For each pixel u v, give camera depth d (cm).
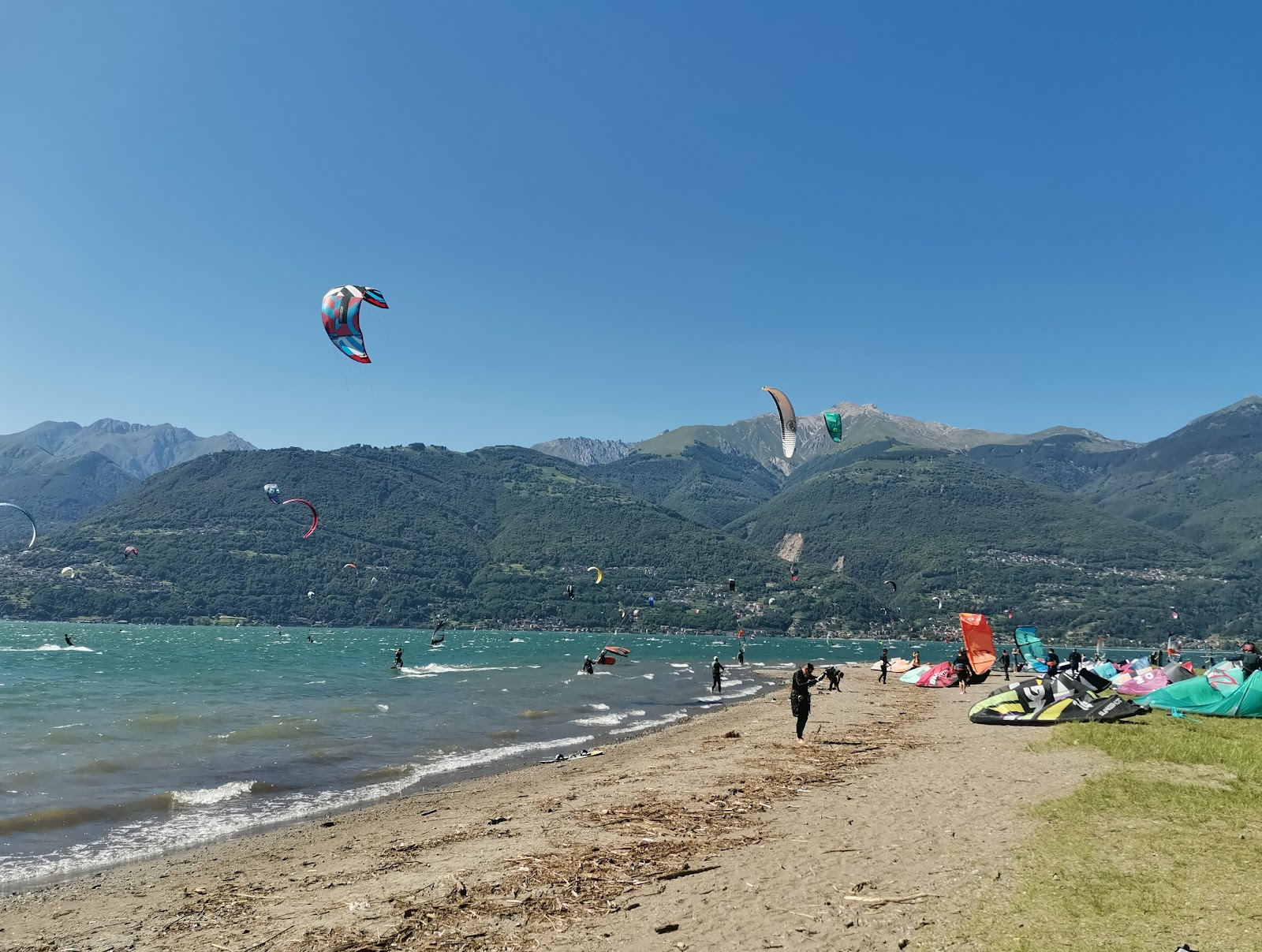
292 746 2203
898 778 1373
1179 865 754
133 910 880
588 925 708
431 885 866
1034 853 834
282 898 879
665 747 2200
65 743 2148
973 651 3697
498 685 4656
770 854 907
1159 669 2377
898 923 659
